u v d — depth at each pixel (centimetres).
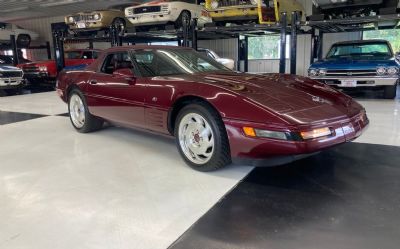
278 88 273
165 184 251
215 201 221
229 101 243
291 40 654
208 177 263
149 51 346
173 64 340
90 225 193
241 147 238
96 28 914
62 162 308
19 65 1185
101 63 384
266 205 214
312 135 222
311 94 271
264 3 671
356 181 249
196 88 265
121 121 350
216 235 180
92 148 353
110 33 912
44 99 804
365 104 593
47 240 179
